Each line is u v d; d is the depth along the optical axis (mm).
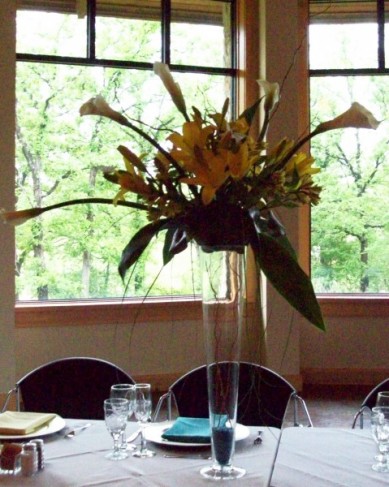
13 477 1767
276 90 1765
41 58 5426
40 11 5426
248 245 1753
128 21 5613
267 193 1703
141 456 1925
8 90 4758
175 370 5660
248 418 2684
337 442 2059
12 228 4797
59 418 2240
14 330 4832
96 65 5551
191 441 2002
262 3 5602
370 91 5969
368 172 5973
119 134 5641
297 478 1741
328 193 5980
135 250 1715
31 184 5480
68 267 5562
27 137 5465
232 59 5852
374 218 5992
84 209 5594
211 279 1737
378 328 5934
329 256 6000
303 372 5898
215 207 1687
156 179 1733
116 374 2889
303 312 1608
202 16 5793
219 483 1702
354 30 5961
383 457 1876
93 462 1876
